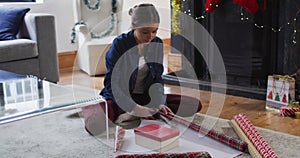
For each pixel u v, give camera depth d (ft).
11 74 7.51
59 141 6.22
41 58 10.67
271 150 5.23
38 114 5.11
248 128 6.22
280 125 7.13
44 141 6.23
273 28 9.10
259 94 9.12
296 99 8.49
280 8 8.89
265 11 9.18
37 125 7.08
